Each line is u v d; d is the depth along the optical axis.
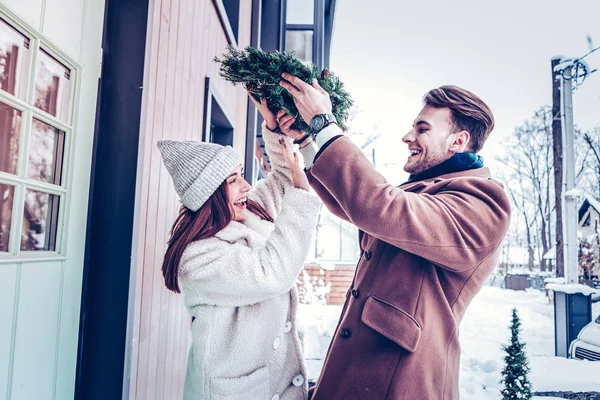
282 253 1.13
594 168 21.27
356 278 1.25
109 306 1.45
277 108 1.34
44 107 1.22
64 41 1.28
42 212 1.24
